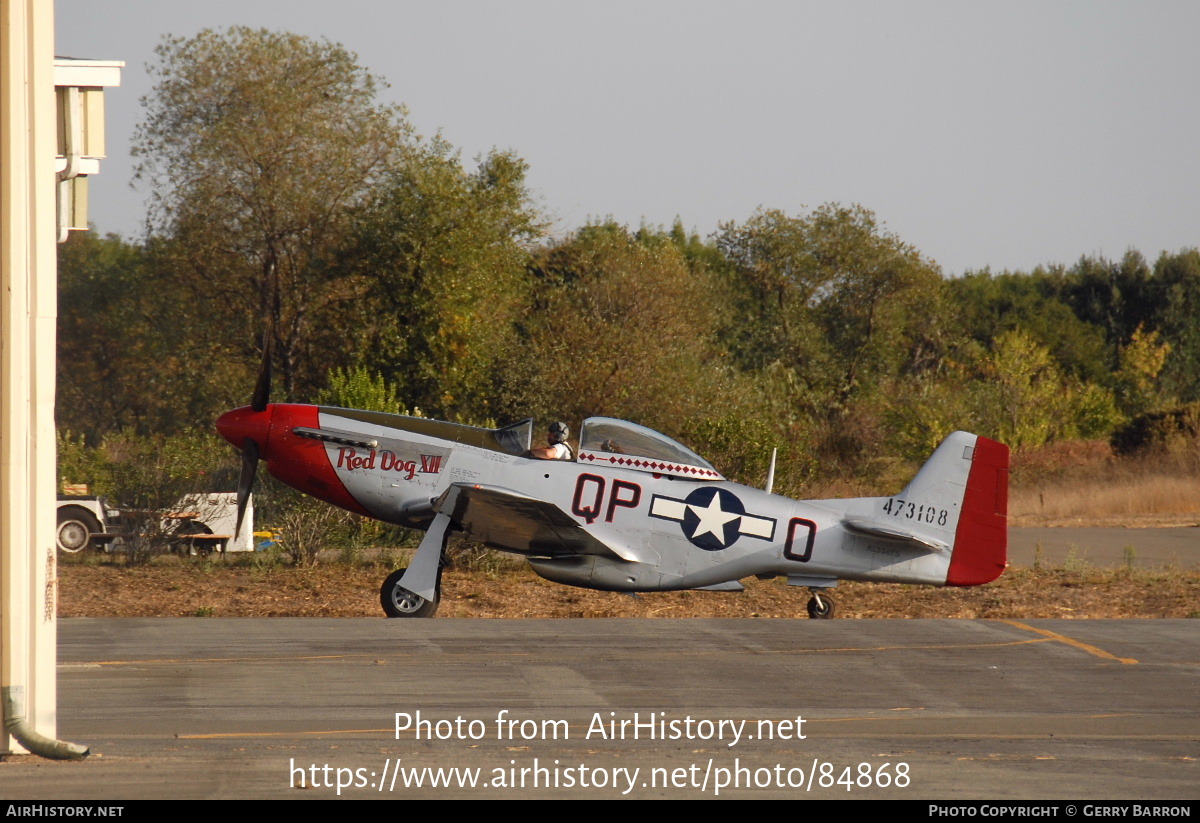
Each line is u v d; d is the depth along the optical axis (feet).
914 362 151.84
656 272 100.73
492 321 88.02
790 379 108.37
